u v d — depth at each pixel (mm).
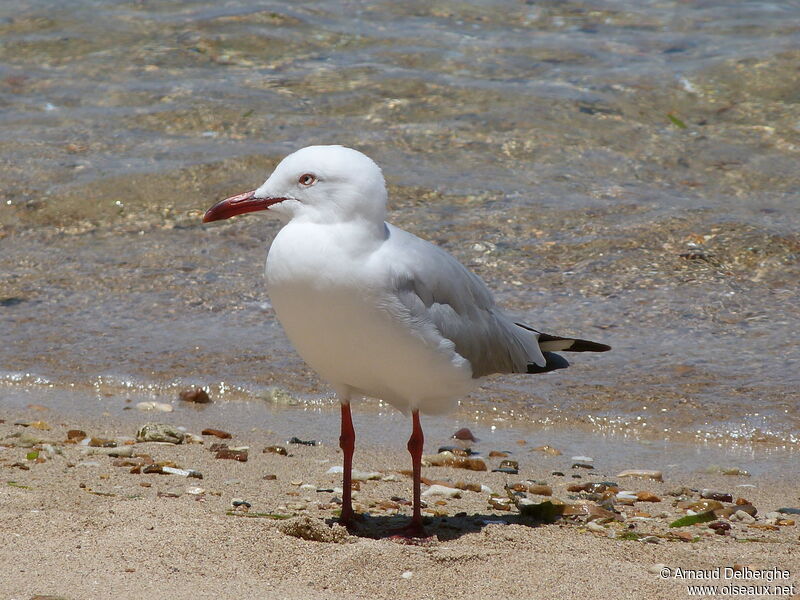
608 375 12672
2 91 20891
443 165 18344
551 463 10562
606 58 21812
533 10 23859
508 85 20828
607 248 15711
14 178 17891
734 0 24109
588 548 7812
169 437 10742
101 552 7172
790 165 18500
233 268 15797
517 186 17672
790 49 21594
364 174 7609
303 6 23922
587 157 18656
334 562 7184
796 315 13992
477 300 8672
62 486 8922
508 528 8125
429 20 23531
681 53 21906
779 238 15797
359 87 20797
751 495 9680
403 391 8172
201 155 18625
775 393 12094
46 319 14328
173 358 13266
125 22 23234
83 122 19844
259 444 10828
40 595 6355
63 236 16688
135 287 15219
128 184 17797
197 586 6664
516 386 12562
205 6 23922
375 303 7570
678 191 17641
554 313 14109
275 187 7746
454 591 6898
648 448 11039
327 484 9570
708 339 13453
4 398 12164
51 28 23000
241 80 21250
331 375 8164
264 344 13695
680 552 7812
